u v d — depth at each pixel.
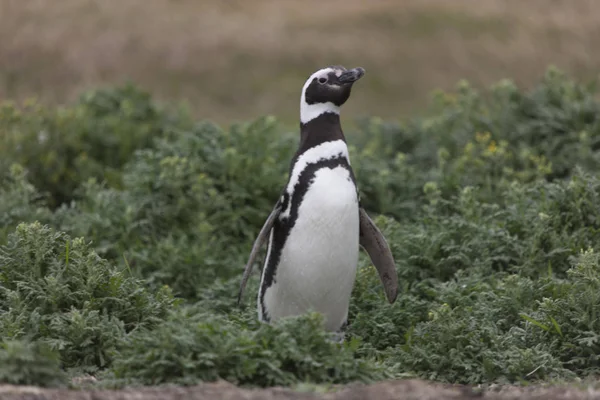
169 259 37.41
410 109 75.94
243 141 44.78
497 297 30.44
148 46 85.50
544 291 30.34
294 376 23.95
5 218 38.22
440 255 34.66
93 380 25.31
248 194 41.50
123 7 92.25
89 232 38.69
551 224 35.12
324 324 28.31
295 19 92.56
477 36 87.00
